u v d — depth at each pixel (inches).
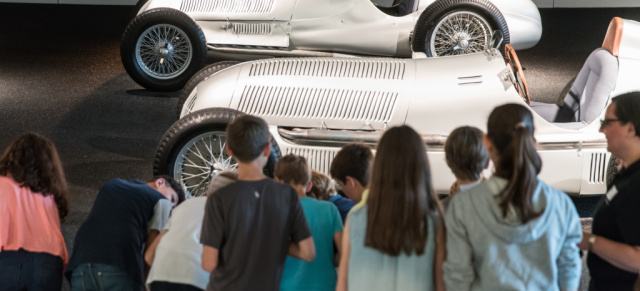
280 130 195.9
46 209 132.5
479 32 282.8
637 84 196.4
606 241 105.3
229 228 106.8
